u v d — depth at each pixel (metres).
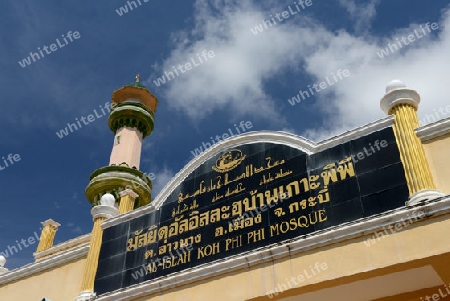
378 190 9.88
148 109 27.20
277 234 10.62
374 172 10.20
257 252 10.20
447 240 8.32
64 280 13.86
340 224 9.78
